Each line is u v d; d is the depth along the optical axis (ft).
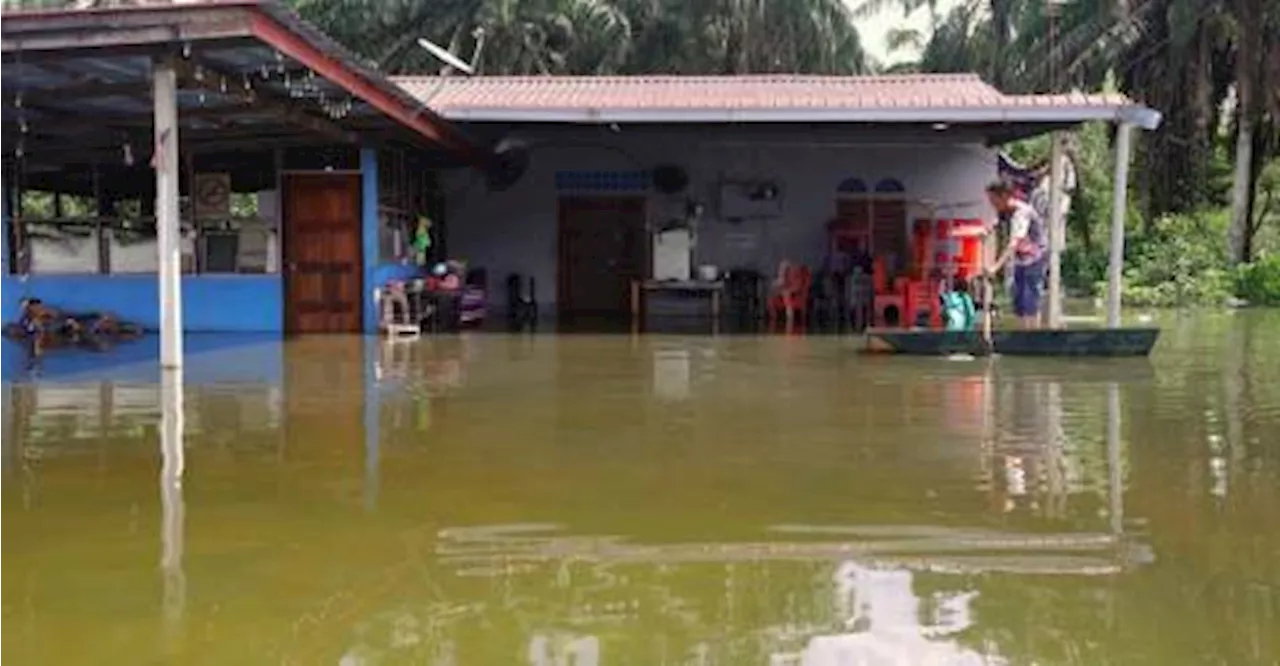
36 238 46.11
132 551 13.75
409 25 103.55
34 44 28.60
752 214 58.49
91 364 32.76
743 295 57.47
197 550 13.80
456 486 17.10
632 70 103.65
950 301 39.65
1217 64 84.38
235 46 29.30
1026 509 15.79
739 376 30.48
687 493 16.67
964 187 57.88
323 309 45.93
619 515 15.47
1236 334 45.37
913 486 17.13
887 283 52.60
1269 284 70.08
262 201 45.83
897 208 58.18
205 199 46.11
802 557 13.61
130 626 11.30
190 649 10.74
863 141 57.82
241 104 36.22
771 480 17.51
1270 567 13.21
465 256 59.62
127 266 45.88
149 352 36.60
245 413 23.80
